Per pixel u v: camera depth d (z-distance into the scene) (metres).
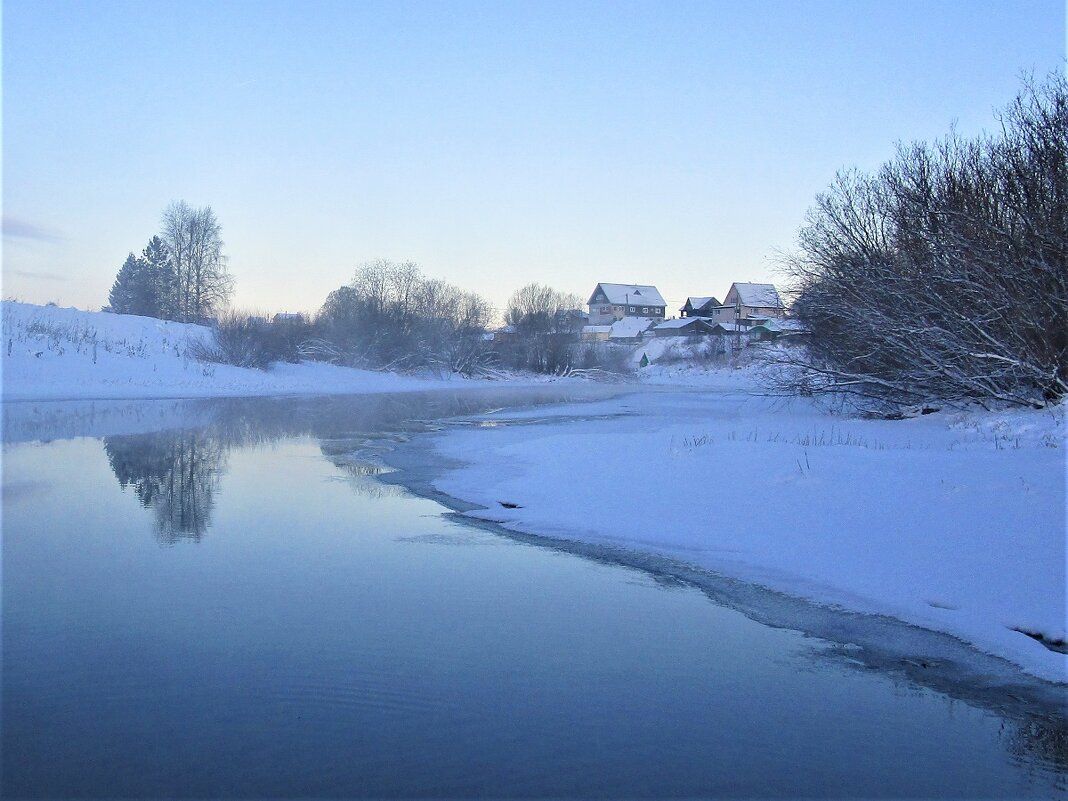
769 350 31.84
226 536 10.84
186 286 67.75
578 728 5.67
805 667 6.77
